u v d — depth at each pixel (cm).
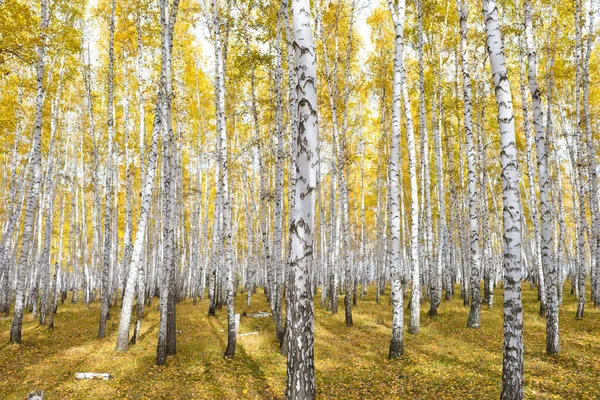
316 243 2920
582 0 1304
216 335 1291
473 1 1603
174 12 1037
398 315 921
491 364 827
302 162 451
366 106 2231
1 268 1675
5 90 1587
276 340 1185
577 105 1374
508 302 543
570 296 2088
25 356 1070
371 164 2727
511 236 548
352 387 746
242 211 3497
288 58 1031
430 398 659
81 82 1927
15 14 968
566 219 3106
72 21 1505
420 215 2202
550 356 855
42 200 2247
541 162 868
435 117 1805
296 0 464
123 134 2108
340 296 2559
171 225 1010
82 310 2142
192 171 2666
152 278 2402
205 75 2261
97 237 2275
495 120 2098
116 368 925
